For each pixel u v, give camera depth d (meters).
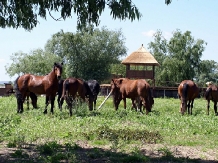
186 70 66.38
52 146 10.48
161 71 68.94
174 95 50.94
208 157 10.09
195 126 15.38
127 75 51.62
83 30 9.54
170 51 70.06
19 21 9.02
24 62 72.19
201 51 68.38
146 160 9.36
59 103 21.31
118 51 66.69
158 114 19.66
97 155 9.82
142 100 19.73
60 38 64.56
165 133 13.53
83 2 8.19
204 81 88.88
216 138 12.98
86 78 65.12
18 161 8.86
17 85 20.00
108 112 19.72
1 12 8.92
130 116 18.20
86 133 12.81
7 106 24.70
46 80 19.33
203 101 38.09
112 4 7.80
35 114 19.03
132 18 7.77
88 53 65.25
